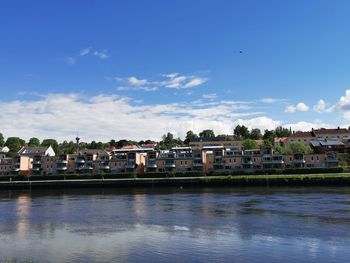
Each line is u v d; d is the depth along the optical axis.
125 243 44.03
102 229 53.16
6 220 62.78
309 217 58.62
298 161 165.00
